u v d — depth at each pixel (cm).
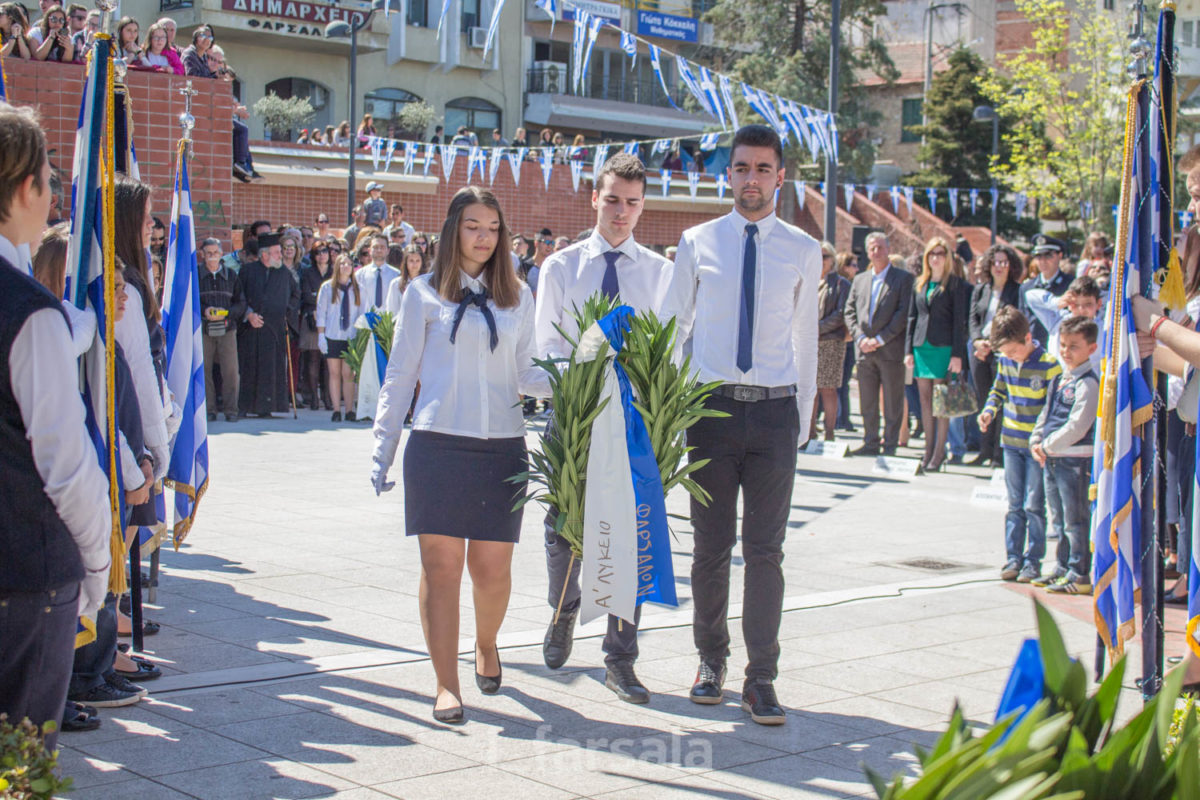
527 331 479
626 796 387
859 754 433
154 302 511
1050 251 1166
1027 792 188
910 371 1249
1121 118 3014
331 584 661
